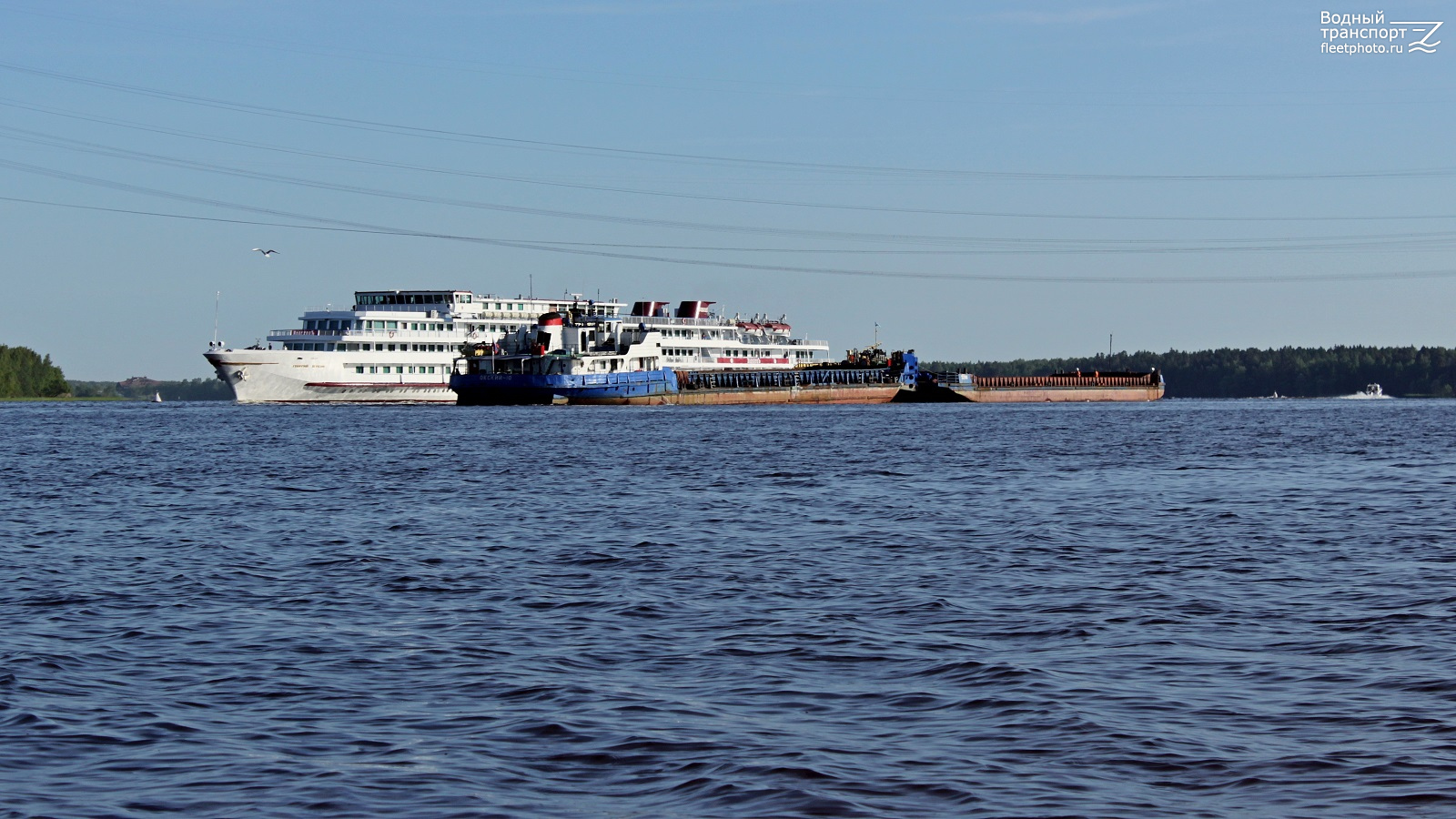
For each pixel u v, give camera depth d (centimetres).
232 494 8375
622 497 8094
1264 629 3831
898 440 14825
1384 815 2297
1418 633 3712
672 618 4066
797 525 6600
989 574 4959
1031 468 10581
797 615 4100
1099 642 3650
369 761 2598
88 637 3791
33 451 13125
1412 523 6562
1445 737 2697
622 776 2503
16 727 2830
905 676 3256
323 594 4534
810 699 3041
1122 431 17200
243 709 2981
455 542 5925
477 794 2411
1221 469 10519
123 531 6438
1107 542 5884
